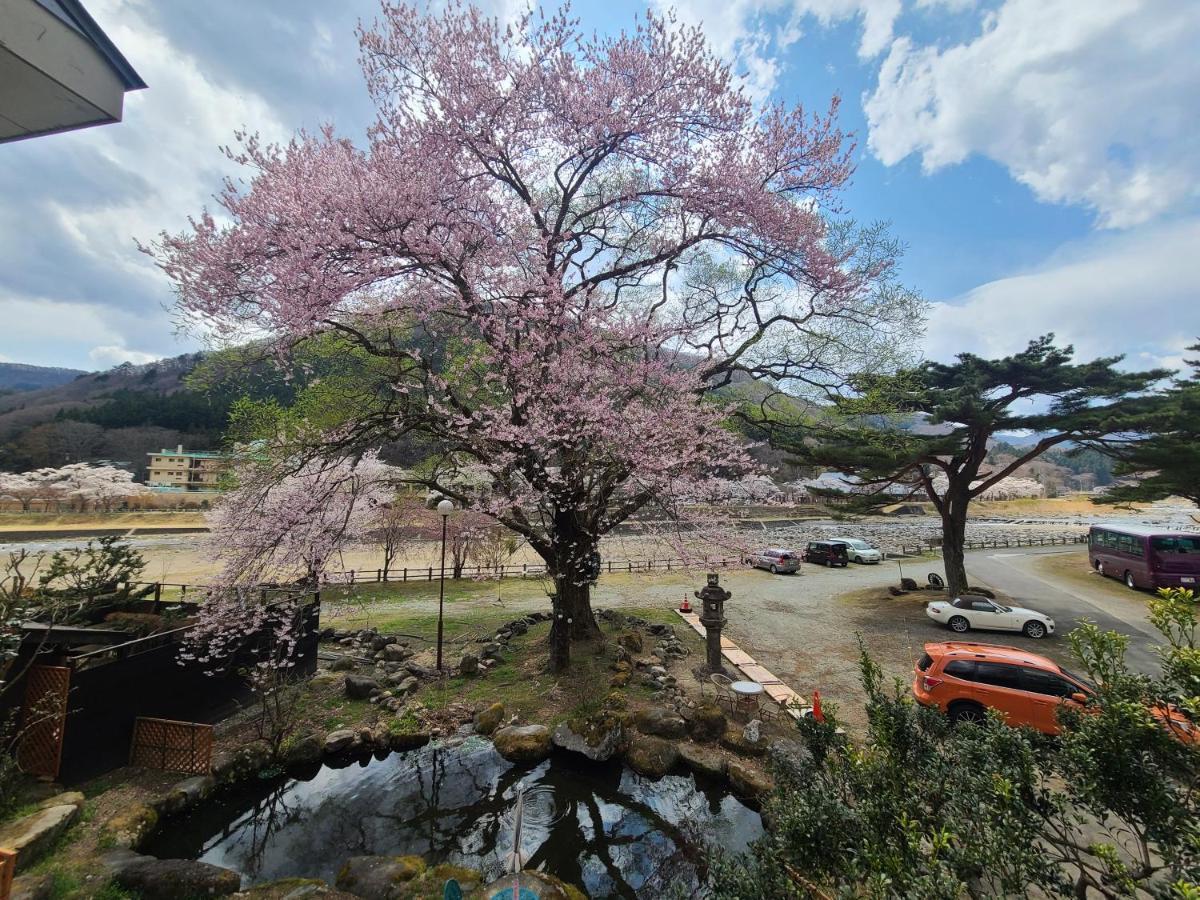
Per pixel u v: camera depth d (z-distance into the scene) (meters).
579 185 12.39
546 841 7.66
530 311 10.52
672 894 6.57
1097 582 23.55
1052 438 18.48
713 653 12.45
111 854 6.46
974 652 10.12
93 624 11.01
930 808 3.93
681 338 12.86
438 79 11.09
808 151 12.45
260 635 10.96
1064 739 3.87
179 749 8.41
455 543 24.70
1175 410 15.23
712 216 12.20
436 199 10.46
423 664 12.88
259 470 12.18
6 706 7.90
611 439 10.65
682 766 9.05
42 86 3.47
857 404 14.95
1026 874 3.39
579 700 10.70
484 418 10.89
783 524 48.69
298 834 7.78
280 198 9.84
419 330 13.04
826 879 3.92
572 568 12.36
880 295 14.37
